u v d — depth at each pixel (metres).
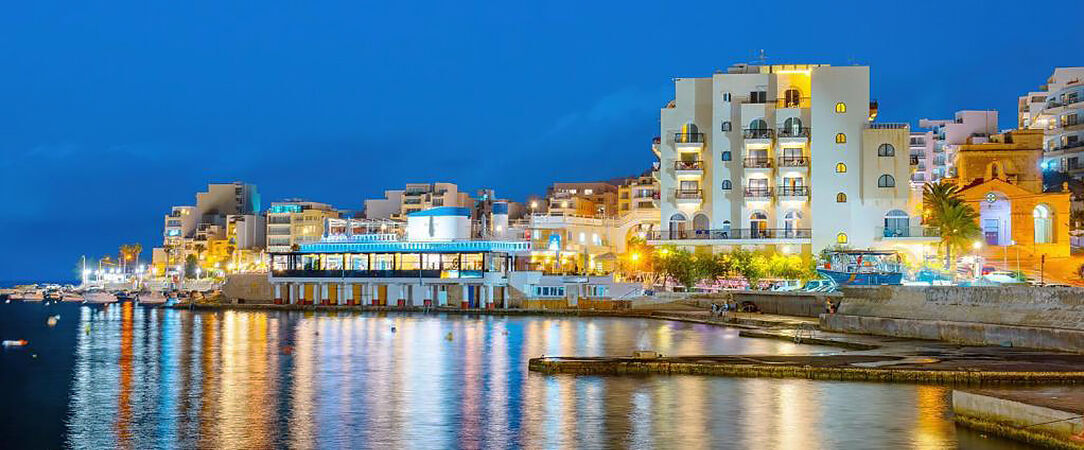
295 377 52.97
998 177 126.88
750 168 128.38
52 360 65.50
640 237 157.12
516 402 41.91
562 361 50.59
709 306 114.94
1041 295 58.03
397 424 38.12
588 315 114.69
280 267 141.25
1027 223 119.75
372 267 133.00
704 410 39.16
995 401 33.03
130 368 59.28
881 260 109.31
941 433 34.03
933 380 44.78
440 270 128.25
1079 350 52.66
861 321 73.06
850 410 38.62
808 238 125.38
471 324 100.06
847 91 125.75
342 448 34.09
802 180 127.88
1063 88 159.75
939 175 187.00
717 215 129.88
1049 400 31.95
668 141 132.62
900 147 124.75
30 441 36.47
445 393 45.94
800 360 50.19
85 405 44.56
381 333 86.94
